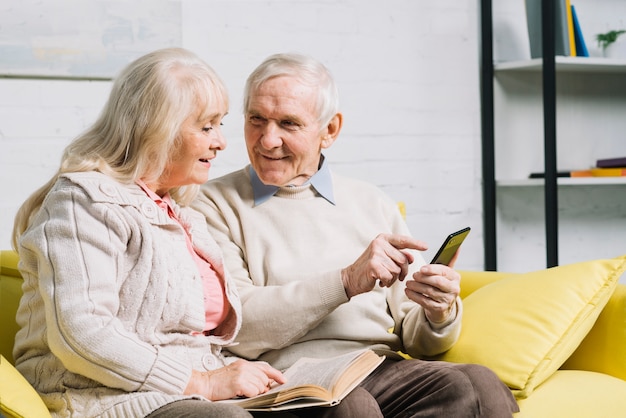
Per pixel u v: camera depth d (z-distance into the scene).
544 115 3.27
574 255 3.70
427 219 3.35
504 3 3.53
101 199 1.58
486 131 3.44
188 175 1.76
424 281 1.85
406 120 3.29
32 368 1.62
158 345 1.62
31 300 1.63
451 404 1.71
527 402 1.84
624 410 1.92
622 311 2.06
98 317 1.50
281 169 2.00
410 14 3.29
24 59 2.65
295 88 1.97
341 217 2.07
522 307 2.02
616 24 3.74
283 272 1.97
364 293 2.03
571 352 2.01
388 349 2.00
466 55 3.42
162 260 1.63
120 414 1.49
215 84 1.75
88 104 2.75
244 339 1.89
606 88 3.73
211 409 1.44
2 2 2.61
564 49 3.36
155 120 1.67
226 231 2.02
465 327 2.04
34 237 1.54
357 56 3.20
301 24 3.10
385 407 1.80
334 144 3.16
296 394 1.54
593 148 3.71
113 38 2.75
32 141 2.69
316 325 1.91
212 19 2.95
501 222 3.55
